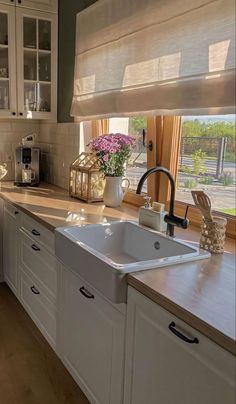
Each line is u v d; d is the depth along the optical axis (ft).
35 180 10.44
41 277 7.09
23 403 6.03
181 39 5.41
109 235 6.39
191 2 5.19
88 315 5.26
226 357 3.02
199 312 3.34
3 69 9.65
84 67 8.34
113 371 4.73
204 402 3.32
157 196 7.28
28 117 9.95
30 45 9.76
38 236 7.03
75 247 5.21
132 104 6.63
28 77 9.89
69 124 9.65
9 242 9.12
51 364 7.02
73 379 6.57
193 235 5.81
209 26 4.94
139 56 6.36
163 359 3.78
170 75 5.68
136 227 6.25
